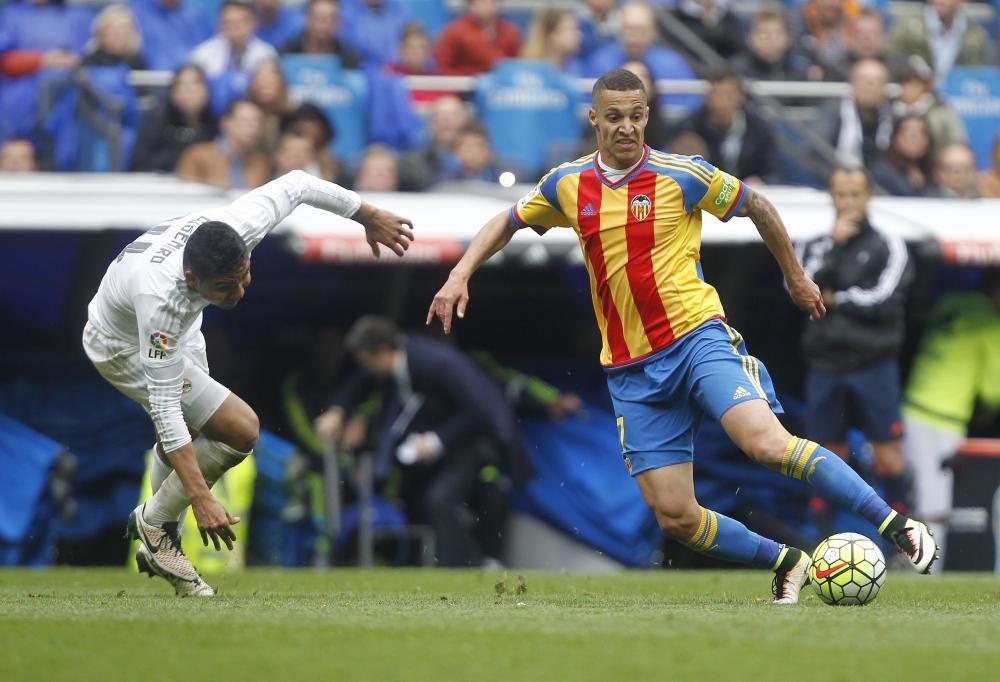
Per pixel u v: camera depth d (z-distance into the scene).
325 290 45.03
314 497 40.12
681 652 14.63
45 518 38.12
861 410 39.34
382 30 52.44
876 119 48.19
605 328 21.73
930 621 17.80
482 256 21.83
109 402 40.88
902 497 39.84
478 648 14.96
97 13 50.12
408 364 39.75
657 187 21.12
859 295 38.69
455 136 45.38
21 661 14.19
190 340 22.03
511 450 39.97
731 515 40.38
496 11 51.19
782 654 14.49
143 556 22.73
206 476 22.69
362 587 26.86
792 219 41.31
